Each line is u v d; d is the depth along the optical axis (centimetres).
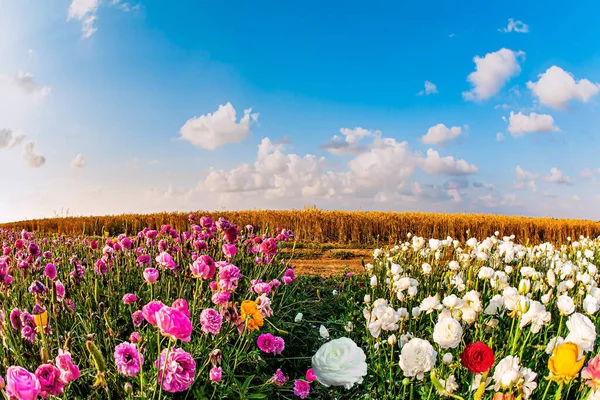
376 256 561
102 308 293
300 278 586
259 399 248
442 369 226
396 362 290
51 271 288
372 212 1770
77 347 269
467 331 323
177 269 361
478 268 468
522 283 219
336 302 473
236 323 262
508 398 168
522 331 273
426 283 439
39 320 197
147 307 185
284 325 362
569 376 158
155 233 462
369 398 258
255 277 435
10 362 237
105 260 387
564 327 321
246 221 1628
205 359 255
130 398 197
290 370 334
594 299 255
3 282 307
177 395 239
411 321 333
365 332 353
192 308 305
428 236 1556
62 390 170
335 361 192
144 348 239
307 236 1523
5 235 770
